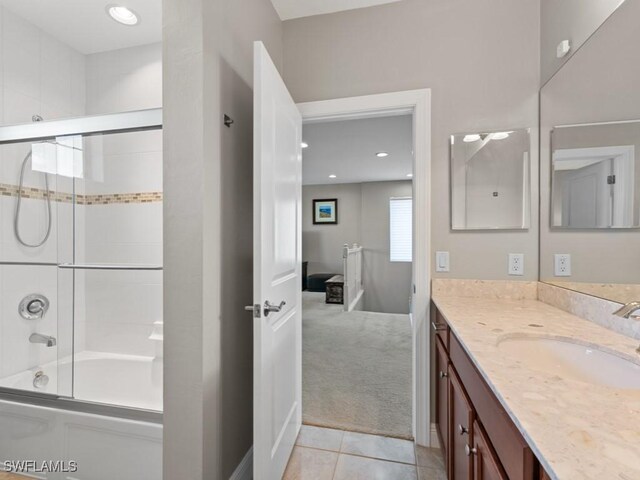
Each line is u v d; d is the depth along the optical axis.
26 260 1.90
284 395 1.57
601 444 0.48
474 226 1.72
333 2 1.82
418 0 1.79
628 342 0.98
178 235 1.15
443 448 1.55
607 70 1.17
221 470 1.29
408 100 1.78
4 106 1.84
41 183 1.95
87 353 2.15
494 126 1.70
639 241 1.01
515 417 0.56
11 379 1.83
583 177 1.31
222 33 1.29
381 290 6.83
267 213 1.30
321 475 1.55
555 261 1.52
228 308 1.35
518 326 1.17
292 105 1.69
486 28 1.70
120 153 2.10
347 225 7.13
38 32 2.00
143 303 2.10
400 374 2.72
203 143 1.13
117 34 2.07
